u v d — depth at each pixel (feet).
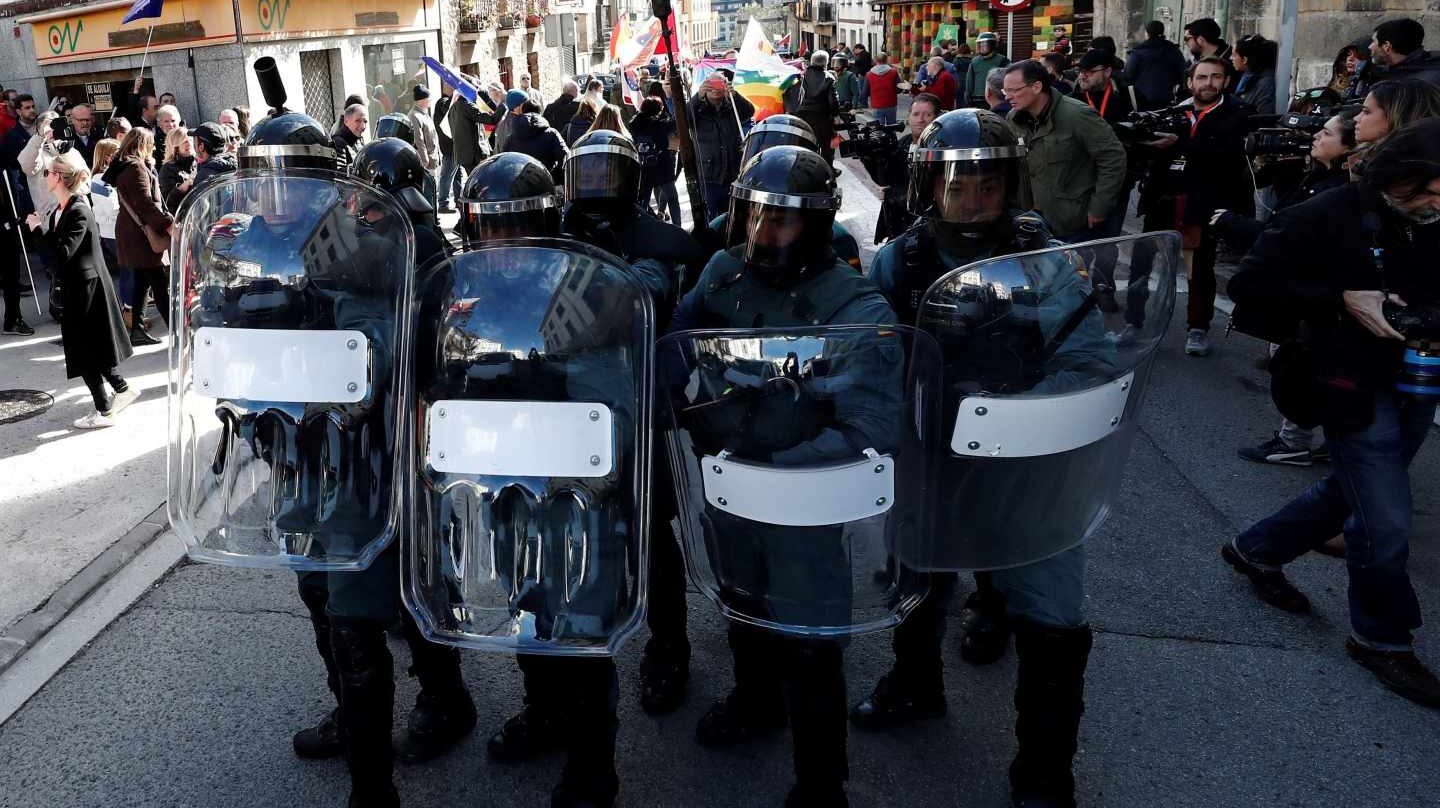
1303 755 10.03
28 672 12.05
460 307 7.61
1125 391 7.98
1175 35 49.65
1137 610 12.61
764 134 12.74
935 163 8.36
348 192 8.05
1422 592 12.67
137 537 15.12
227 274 8.05
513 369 7.45
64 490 17.01
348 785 10.00
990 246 8.53
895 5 120.88
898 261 8.95
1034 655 8.41
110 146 26.78
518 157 9.41
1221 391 19.95
